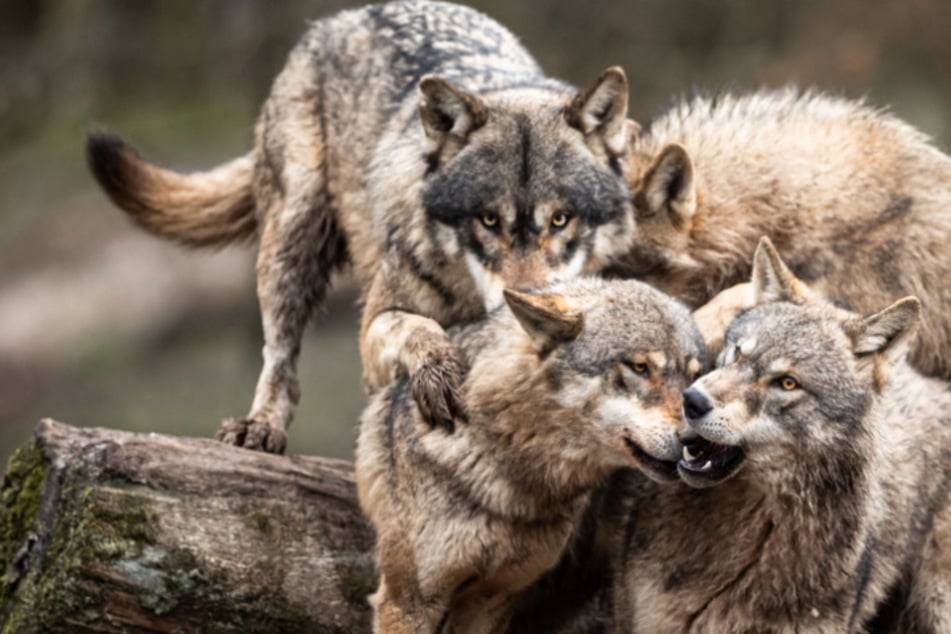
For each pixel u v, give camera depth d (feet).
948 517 34.94
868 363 31.37
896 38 92.99
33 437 36.14
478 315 37.09
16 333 96.68
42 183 108.68
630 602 33.65
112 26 114.52
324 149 43.60
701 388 29.73
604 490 34.68
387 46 43.19
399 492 32.12
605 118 37.27
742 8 97.04
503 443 30.68
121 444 35.55
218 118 109.40
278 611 35.73
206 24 113.29
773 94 41.98
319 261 43.93
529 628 35.88
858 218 38.42
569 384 30.04
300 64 45.27
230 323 98.78
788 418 30.53
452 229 36.29
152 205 46.60
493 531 31.14
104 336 95.96
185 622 34.94
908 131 40.91
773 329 31.01
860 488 31.53
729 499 32.01
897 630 35.99
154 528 34.96
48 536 34.81
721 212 38.42
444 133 36.96
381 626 32.50
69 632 34.14
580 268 36.14
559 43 99.60
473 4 100.68
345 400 84.58
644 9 98.78
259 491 36.40
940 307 38.86
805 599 31.94
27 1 121.60
